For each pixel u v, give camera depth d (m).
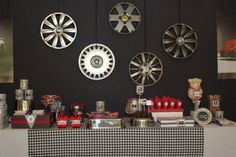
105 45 3.58
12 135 2.87
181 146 2.94
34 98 3.54
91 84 3.59
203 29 3.63
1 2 3.52
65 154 2.90
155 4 3.62
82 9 3.57
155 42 3.62
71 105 3.29
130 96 3.60
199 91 3.40
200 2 3.63
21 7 3.54
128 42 3.60
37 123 2.94
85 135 2.91
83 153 2.91
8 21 3.52
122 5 3.56
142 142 2.93
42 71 3.55
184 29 3.58
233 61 3.64
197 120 3.10
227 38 3.63
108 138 2.92
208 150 2.94
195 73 3.64
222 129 2.95
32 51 3.54
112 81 3.59
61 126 2.95
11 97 3.53
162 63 3.62
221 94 3.65
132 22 3.57
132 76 3.57
